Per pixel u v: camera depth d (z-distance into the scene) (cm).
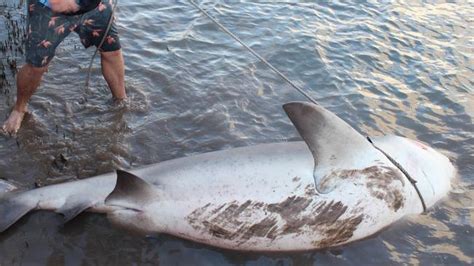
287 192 376
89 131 493
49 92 534
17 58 588
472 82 614
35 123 493
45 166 450
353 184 376
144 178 397
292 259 383
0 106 513
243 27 687
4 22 648
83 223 399
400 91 589
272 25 698
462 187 446
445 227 408
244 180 380
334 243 386
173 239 393
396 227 404
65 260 374
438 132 525
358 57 647
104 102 530
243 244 383
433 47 684
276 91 573
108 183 403
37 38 452
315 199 374
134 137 492
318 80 598
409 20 747
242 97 557
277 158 386
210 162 390
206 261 380
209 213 379
